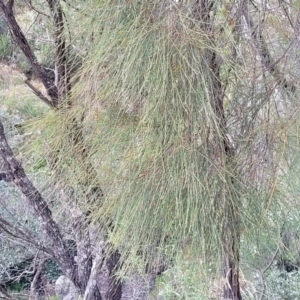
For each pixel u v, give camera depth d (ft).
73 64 4.18
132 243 3.44
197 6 3.03
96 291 6.26
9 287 10.09
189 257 3.36
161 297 5.96
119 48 3.03
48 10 5.33
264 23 3.32
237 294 4.02
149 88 2.94
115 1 3.07
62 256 6.55
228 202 3.25
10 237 7.97
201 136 3.05
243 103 3.30
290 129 3.16
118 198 3.42
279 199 3.45
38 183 6.22
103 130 3.35
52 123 3.71
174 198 3.18
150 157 3.10
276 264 7.18
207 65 2.97
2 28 6.21
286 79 3.25
